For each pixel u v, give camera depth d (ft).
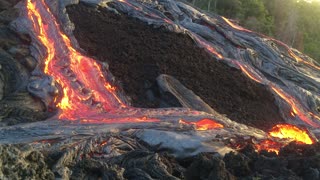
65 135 44.29
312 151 41.52
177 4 90.63
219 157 40.65
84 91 56.29
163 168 37.32
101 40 67.97
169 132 45.75
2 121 47.16
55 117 49.85
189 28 84.74
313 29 236.84
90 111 53.88
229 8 180.24
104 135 45.16
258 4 192.24
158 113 53.62
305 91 78.74
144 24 76.07
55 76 56.59
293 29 200.95
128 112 53.98
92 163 35.76
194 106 58.80
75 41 65.31
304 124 69.51
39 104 52.34
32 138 43.09
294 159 38.47
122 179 34.76
